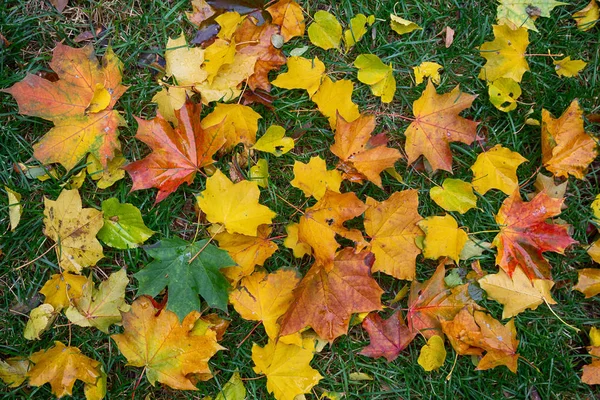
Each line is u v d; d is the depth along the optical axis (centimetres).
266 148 166
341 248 175
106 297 161
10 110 173
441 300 169
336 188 160
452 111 168
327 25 175
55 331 167
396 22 181
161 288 151
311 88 168
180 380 154
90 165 169
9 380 160
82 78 162
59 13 175
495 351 165
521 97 187
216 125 157
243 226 152
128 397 165
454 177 181
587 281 176
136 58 176
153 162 156
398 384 175
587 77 189
